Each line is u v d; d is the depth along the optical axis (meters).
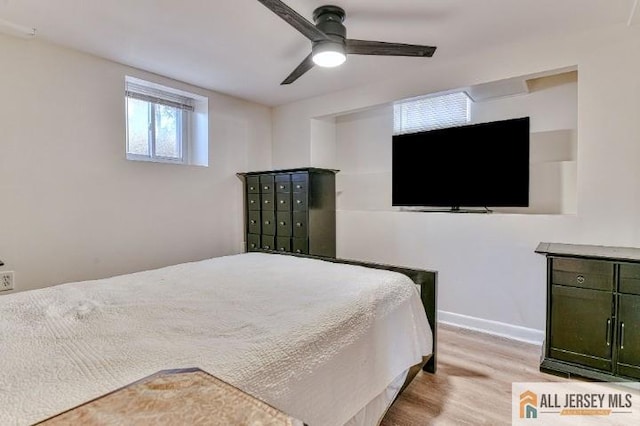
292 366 1.09
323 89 3.67
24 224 2.53
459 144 3.16
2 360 0.99
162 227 3.35
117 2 2.06
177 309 1.42
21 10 2.14
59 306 1.46
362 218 3.71
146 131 3.43
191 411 0.69
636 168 2.28
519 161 2.85
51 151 2.64
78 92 2.76
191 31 2.42
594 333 2.09
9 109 2.45
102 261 2.93
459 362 2.34
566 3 2.07
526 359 2.38
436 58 2.88
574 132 2.90
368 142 4.12
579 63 2.43
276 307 1.44
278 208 3.75
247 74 3.24
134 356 1.01
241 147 4.05
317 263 2.34
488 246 2.90
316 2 2.04
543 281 2.65
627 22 2.27
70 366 0.96
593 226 2.42
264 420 0.67
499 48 2.70
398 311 1.76
